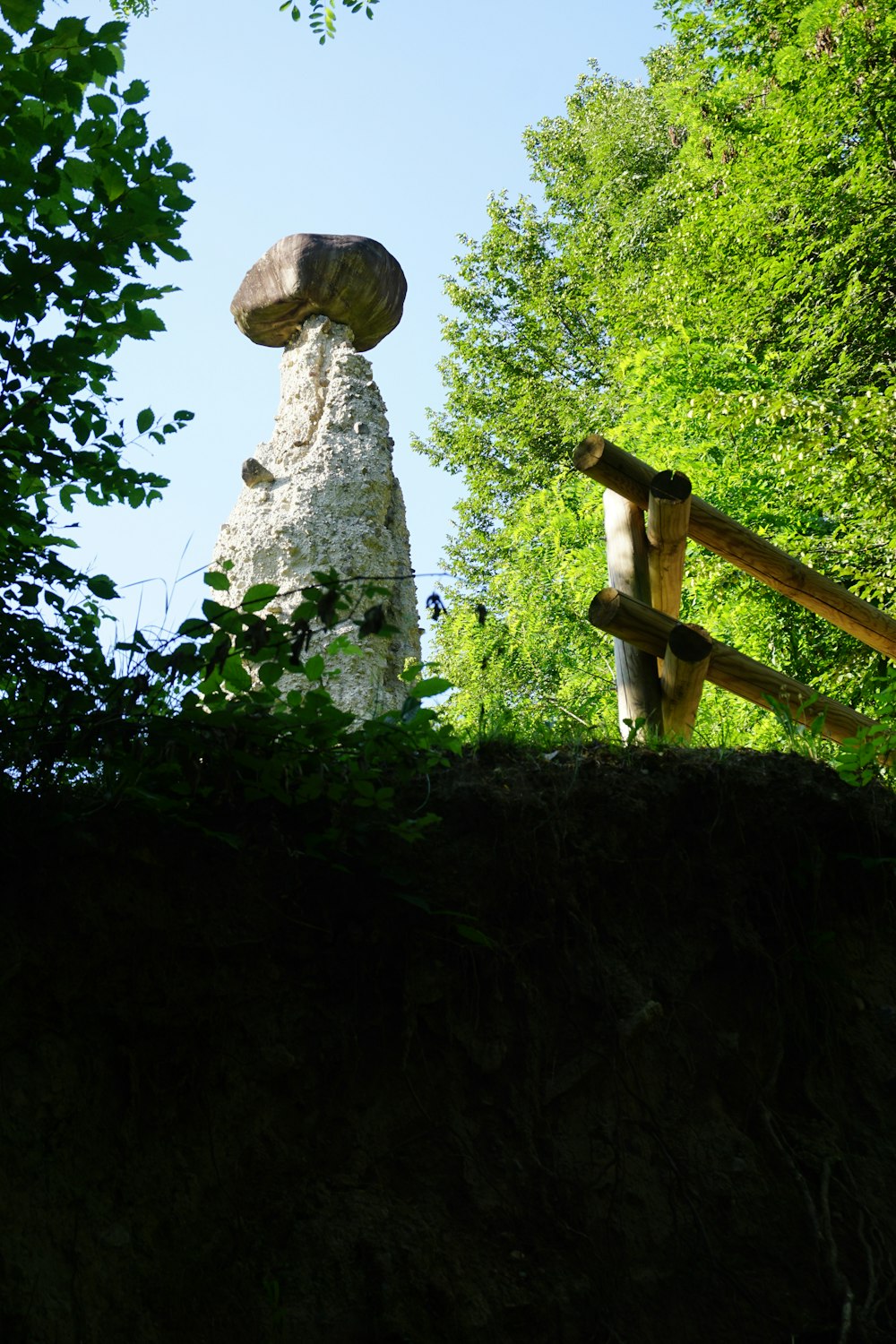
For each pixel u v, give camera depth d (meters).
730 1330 2.91
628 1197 3.03
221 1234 2.68
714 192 16.88
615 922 3.40
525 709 4.18
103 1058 2.74
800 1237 3.09
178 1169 2.71
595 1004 3.22
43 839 2.80
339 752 3.00
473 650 16.02
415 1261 2.74
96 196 2.74
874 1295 2.99
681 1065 3.28
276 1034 2.92
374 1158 2.90
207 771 3.01
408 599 6.28
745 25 17.75
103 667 2.84
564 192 28.16
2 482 2.95
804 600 5.55
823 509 12.39
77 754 2.82
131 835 2.88
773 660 13.45
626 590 5.31
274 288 6.75
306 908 3.05
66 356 2.82
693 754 3.82
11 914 2.73
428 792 3.08
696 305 16.61
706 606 13.59
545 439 26.31
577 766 3.46
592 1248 2.91
